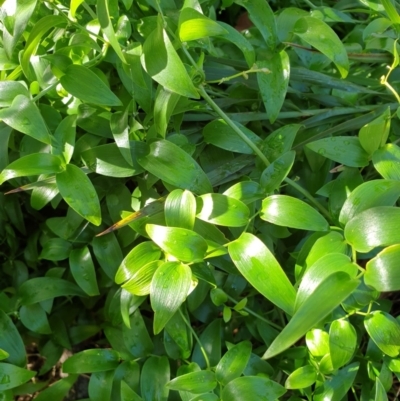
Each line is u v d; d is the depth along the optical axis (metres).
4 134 0.37
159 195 0.38
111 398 0.37
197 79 0.33
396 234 0.27
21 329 0.43
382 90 0.43
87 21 0.37
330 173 0.41
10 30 0.32
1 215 0.42
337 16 0.43
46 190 0.36
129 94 0.37
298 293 0.27
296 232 0.41
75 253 0.39
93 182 0.39
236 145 0.35
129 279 0.32
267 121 0.42
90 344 0.50
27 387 0.41
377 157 0.33
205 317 0.40
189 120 0.39
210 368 0.36
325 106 0.42
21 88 0.32
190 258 0.30
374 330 0.32
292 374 0.34
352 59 0.41
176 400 0.38
